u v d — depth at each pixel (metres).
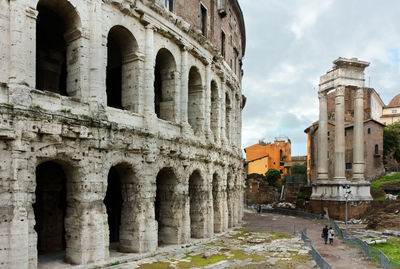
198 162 38.56
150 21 32.09
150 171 30.44
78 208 24.94
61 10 26.34
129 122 29.58
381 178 81.00
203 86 41.47
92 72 26.55
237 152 56.41
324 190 68.75
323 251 35.44
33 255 21.47
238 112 61.78
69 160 24.42
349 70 69.88
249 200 104.31
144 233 29.48
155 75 41.12
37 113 22.17
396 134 93.75
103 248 25.55
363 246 33.91
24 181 21.50
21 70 22.09
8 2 22.23
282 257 31.50
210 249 33.62
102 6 27.77
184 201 35.09
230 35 56.12
